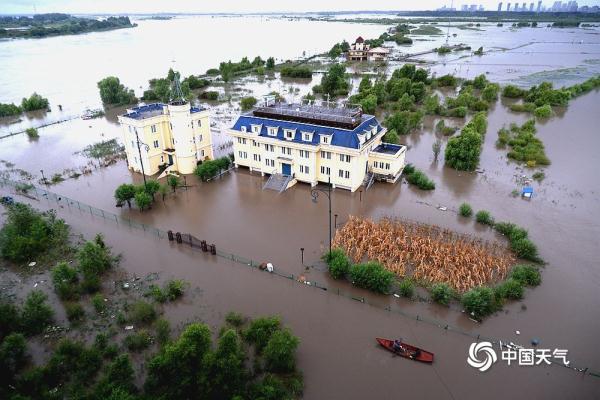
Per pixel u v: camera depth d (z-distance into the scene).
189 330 38.16
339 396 37.06
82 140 114.38
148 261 57.84
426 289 51.44
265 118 84.25
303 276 53.94
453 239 62.47
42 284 53.25
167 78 190.25
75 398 34.28
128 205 74.56
